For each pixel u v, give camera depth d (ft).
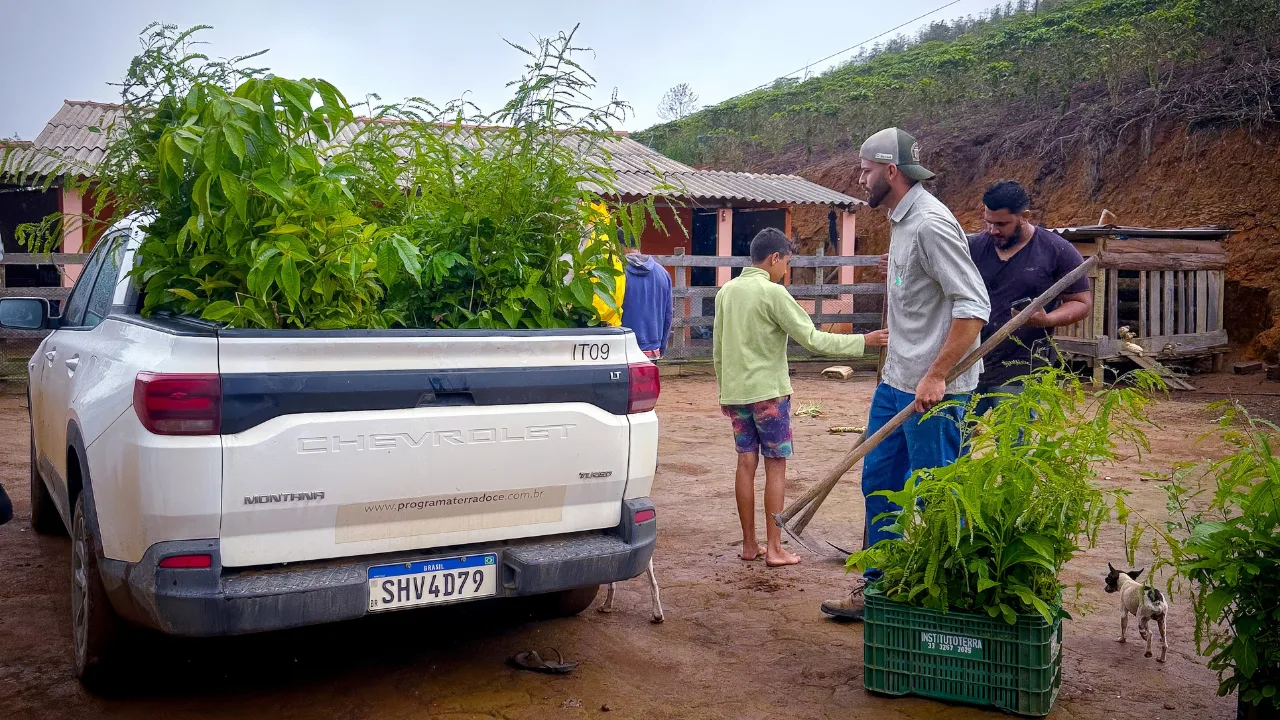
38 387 16.57
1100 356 39.52
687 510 21.13
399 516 10.56
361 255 11.37
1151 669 12.48
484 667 12.53
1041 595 10.96
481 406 10.94
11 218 50.85
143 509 9.61
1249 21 56.49
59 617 14.24
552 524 11.59
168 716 10.95
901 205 13.51
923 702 11.43
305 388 9.95
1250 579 9.88
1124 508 11.33
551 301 13.60
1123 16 82.89
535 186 13.44
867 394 40.60
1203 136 54.08
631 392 12.01
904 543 11.62
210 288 11.53
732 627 14.05
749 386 16.63
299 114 11.48
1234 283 48.16
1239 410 10.50
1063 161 62.23
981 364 13.88
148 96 12.01
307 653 12.95
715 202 58.54
